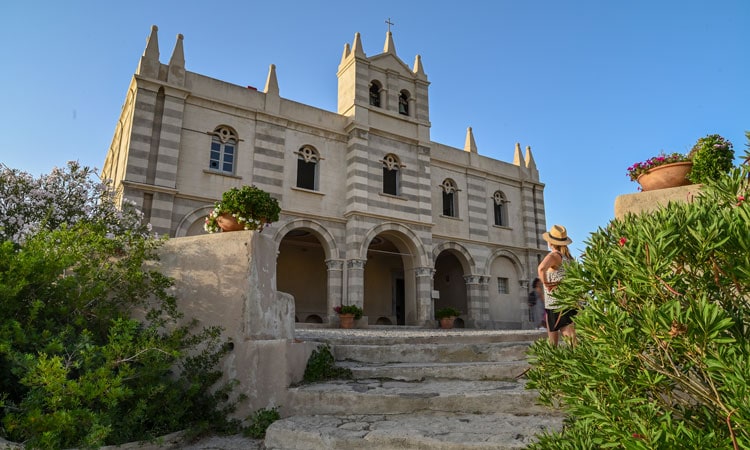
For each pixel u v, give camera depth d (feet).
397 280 88.02
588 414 10.15
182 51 60.59
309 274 80.02
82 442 13.84
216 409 19.36
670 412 9.91
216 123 61.98
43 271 16.99
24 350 15.76
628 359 9.89
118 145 67.77
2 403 13.66
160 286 20.58
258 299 21.21
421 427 16.22
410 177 75.10
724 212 9.94
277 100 66.90
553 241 22.85
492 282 83.20
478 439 14.69
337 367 22.89
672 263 10.53
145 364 17.11
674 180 22.45
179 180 57.88
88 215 31.78
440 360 25.08
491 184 86.94
